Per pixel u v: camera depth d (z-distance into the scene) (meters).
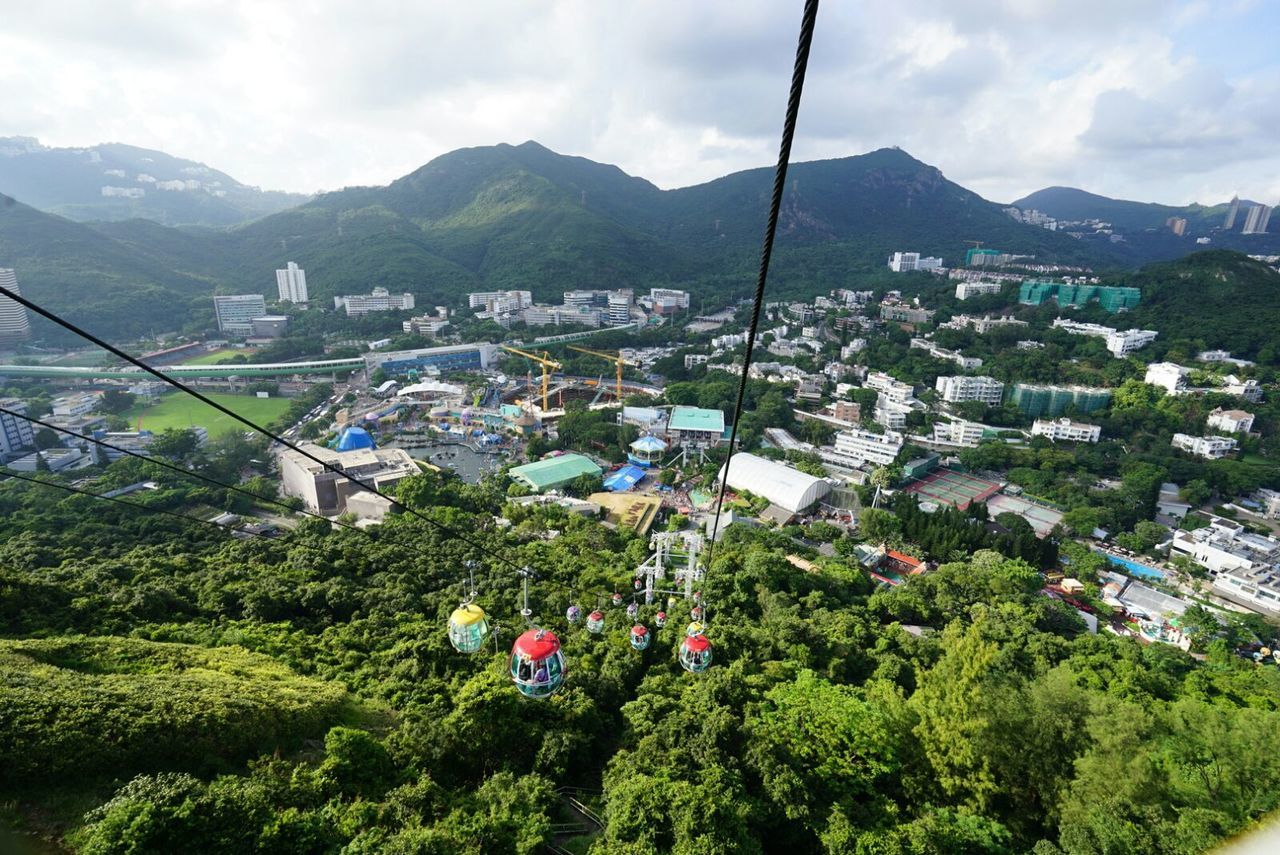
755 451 142.25
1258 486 117.94
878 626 64.75
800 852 35.19
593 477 125.31
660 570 63.19
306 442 144.25
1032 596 78.38
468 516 91.88
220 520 100.12
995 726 38.50
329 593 61.09
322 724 41.69
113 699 36.31
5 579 52.72
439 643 51.59
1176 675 62.75
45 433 134.12
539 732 40.97
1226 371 158.25
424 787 34.56
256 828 28.81
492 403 184.00
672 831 31.72
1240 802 33.97
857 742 38.22
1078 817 34.00
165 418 166.50
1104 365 172.00
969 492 126.44
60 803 30.75
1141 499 112.56
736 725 39.81
